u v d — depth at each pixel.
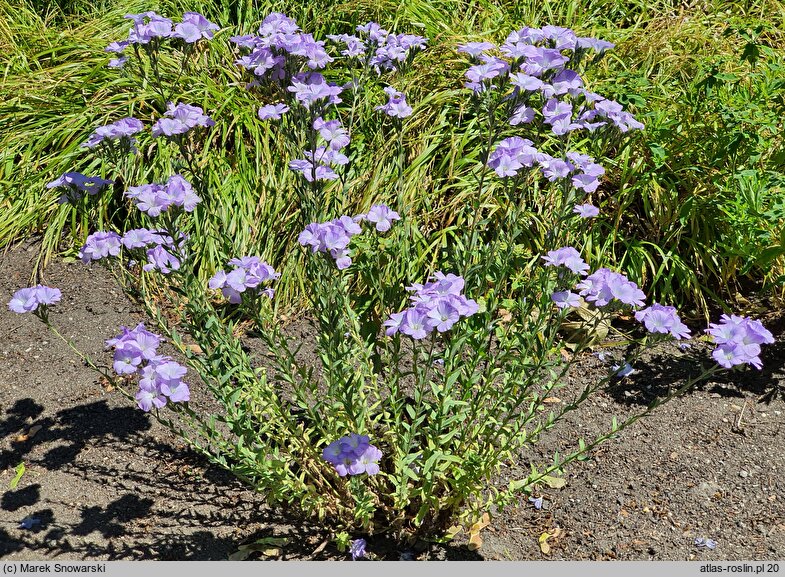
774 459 3.06
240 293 2.44
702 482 2.98
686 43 5.00
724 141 3.90
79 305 4.00
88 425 3.27
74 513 2.82
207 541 2.73
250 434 2.52
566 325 3.71
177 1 5.35
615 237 4.15
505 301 2.98
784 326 3.78
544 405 3.38
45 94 4.87
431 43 4.80
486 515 2.84
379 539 2.77
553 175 2.55
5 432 3.24
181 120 2.69
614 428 2.44
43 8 5.96
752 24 4.93
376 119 4.42
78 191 2.66
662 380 3.53
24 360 3.66
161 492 2.95
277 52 2.85
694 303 4.01
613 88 4.30
